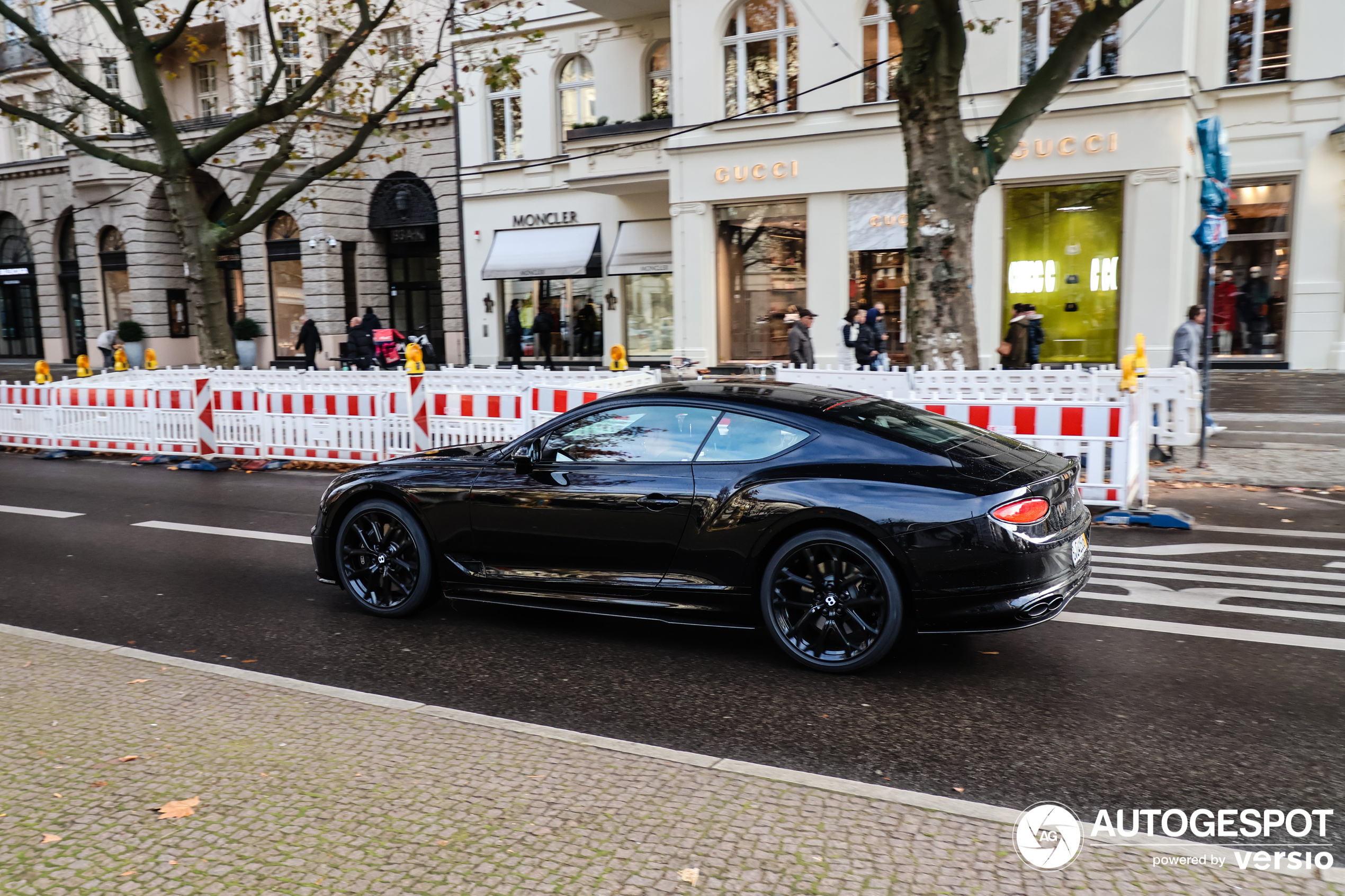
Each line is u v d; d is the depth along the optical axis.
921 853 2.95
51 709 4.20
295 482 11.53
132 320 31.00
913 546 4.55
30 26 15.71
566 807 3.26
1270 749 3.86
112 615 6.11
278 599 6.46
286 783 3.45
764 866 2.88
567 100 24.83
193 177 17.03
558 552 5.42
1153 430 10.81
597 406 5.54
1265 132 18.94
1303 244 18.91
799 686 4.71
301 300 29.30
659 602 5.20
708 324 21.72
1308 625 5.43
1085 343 18.88
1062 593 4.64
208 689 4.46
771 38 20.48
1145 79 17.42
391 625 5.87
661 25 23.05
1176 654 5.02
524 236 25.52
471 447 6.38
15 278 35.03
